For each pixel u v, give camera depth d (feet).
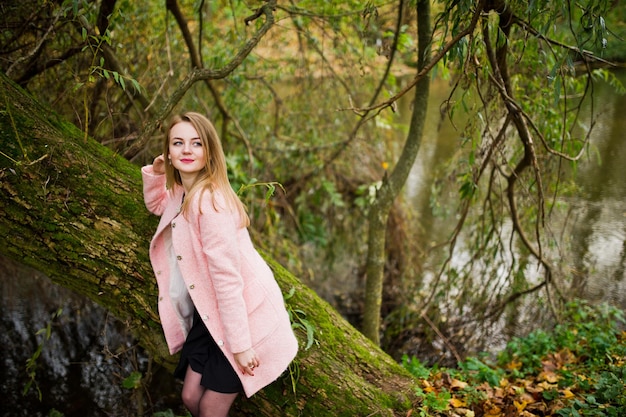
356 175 18.63
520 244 16.30
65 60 11.41
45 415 13.05
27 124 7.49
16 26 10.66
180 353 7.67
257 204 15.90
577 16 10.70
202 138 6.59
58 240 7.37
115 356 10.12
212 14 16.55
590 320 14.44
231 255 6.24
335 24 13.65
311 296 8.57
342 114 17.63
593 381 9.88
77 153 7.73
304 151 17.61
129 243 7.55
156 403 13.48
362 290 19.35
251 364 6.35
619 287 16.85
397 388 8.25
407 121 27.81
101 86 12.38
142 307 7.59
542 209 11.23
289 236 18.63
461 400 9.80
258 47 16.40
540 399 9.90
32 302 16.57
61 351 15.17
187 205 6.44
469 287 15.17
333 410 7.63
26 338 15.53
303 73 16.87
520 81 12.63
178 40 14.99
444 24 8.52
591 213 21.16
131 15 13.85
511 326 15.93
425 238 21.16
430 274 19.02
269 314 6.72
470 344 15.44
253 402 7.62
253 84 17.26
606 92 26.40
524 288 15.47
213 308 6.48
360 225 19.06
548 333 14.57
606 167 24.50
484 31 8.80
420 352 15.87
